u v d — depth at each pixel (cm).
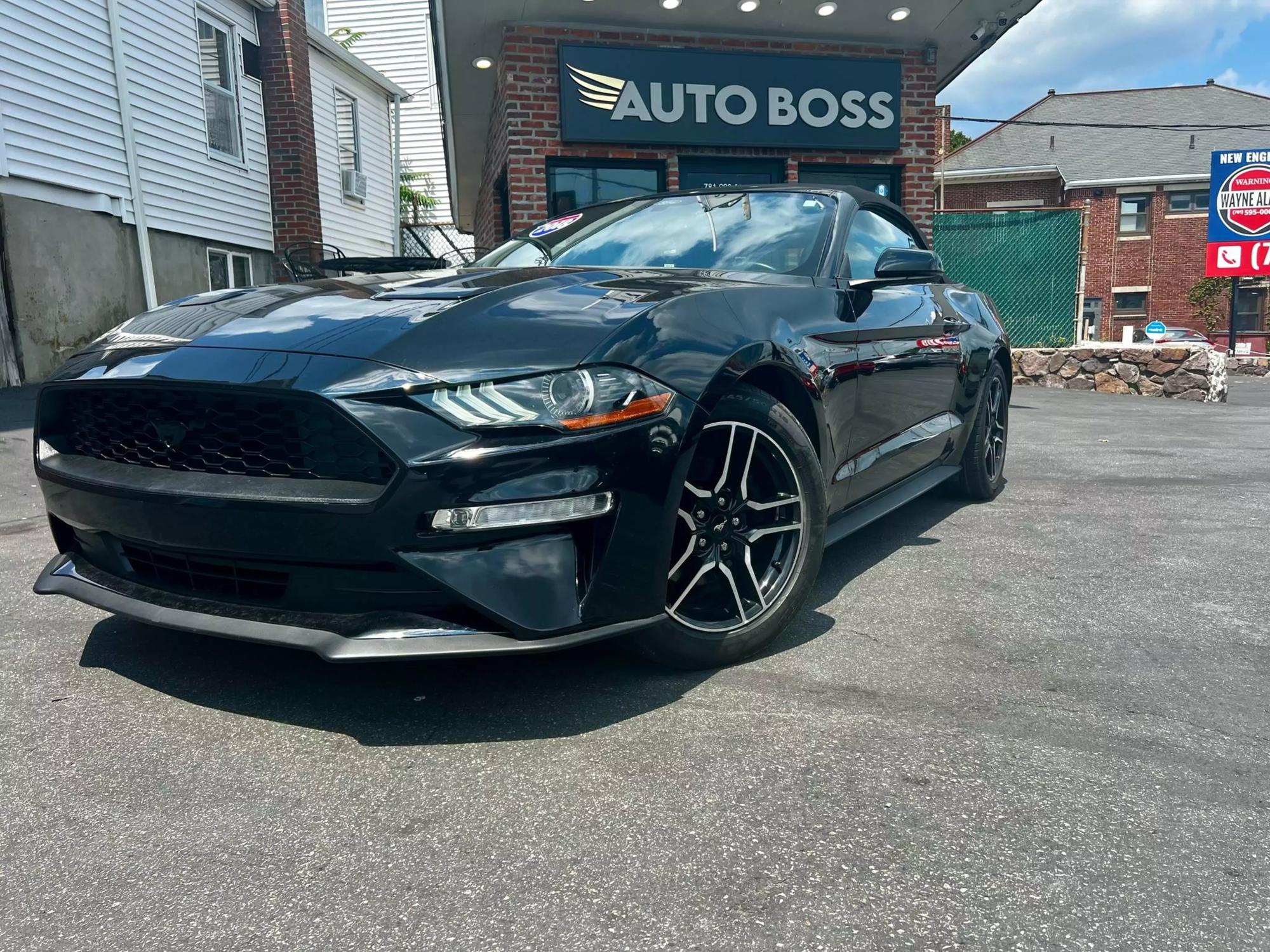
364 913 139
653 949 131
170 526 198
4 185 808
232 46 1169
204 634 193
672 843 157
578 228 344
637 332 203
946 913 139
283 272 1267
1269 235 1891
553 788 174
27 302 831
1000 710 209
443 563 179
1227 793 174
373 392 180
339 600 190
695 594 231
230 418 195
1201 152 3225
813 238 302
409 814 166
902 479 341
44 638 253
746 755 187
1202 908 140
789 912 139
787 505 241
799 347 248
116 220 951
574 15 811
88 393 213
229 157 1154
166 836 159
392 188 1711
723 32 863
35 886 145
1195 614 276
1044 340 1211
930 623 267
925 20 853
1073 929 135
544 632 184
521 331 196
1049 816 165
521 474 181
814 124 883
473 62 893
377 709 208
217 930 135
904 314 329
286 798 171
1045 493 465
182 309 245
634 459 193
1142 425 760
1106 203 3219
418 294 225
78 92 891
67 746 191
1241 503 437
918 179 927
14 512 419
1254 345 2583
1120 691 220
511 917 138
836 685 222
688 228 320
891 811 166
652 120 845
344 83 1512
